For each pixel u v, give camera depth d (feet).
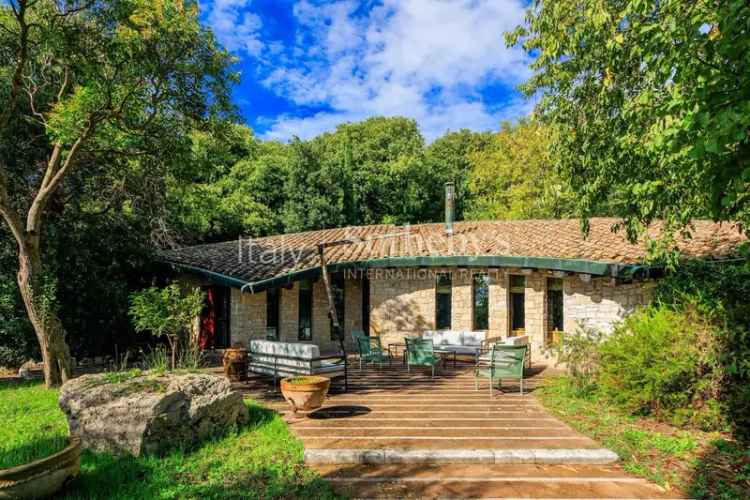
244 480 15.88
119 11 26.68
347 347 53.06
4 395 28.09
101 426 18.08
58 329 31.19
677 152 14.51
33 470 13.55
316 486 15.49
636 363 23.03
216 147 36.09
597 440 20.02
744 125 10.88
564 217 58.70
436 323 47.50
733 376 21.18
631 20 19.53
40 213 30.32
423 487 15.97
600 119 21.86
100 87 27.17
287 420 23.12
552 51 22.62
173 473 16.40
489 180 91.15
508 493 15.57
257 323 47.34
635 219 21.98
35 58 31.71
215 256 50.42
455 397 28.43
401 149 100.53
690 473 16.92
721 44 11.95
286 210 83.30
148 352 45.52
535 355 41.81
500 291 44.62
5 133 35.42
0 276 36.37
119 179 42.22
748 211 16.26
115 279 44.19
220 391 20.63
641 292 32.89
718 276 24.23
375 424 22.39
